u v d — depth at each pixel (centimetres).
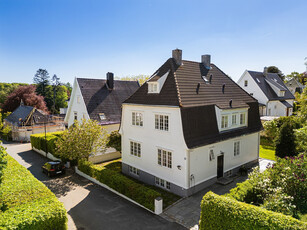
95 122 2195
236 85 2306
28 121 4172
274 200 1090
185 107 1569
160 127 1730
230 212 960
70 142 2003
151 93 1852
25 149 3284
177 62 1948
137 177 1994
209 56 2228
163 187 1752
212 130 1741
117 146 2288
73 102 2912
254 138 2233
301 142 1856
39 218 975
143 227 1234
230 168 1953
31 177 1442
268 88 4647
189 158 1552
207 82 2012
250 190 1268
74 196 1655
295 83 6950
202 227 1075
